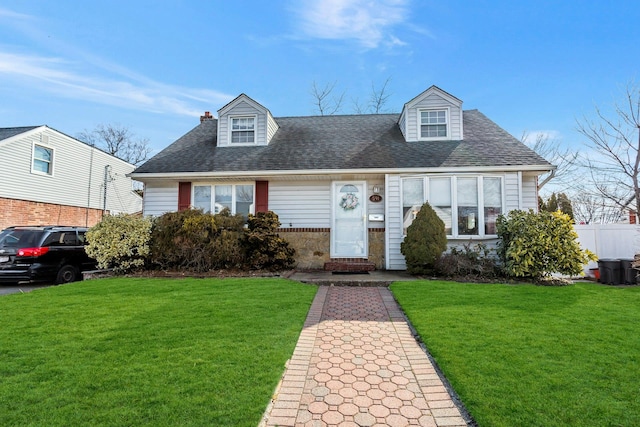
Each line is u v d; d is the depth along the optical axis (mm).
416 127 11172
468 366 3332
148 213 11008
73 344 3830
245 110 11992
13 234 9039
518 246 7781
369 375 3348
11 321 4672
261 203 10656
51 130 16297
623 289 6809
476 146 10438
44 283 9766
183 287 6828
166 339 3979
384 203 10273
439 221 8641
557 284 7441
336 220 10461
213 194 10859
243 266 9344
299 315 5016
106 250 8719
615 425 2398
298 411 2717
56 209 16594
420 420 2607
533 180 10156
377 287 7344
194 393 2805
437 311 5145
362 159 10180
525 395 2795
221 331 4254
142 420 2426
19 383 2945
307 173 9906
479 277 8141
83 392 2805
